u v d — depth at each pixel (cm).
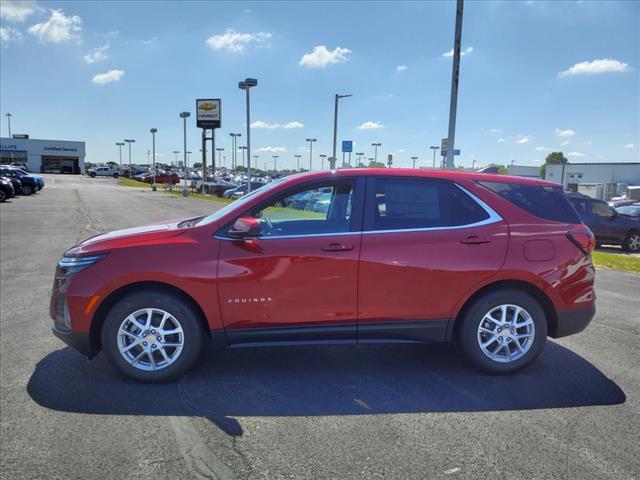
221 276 385
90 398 369
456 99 1330
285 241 392
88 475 274
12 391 380
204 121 4706
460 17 1284
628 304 686
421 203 411
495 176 429
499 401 370
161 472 277
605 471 280
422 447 304
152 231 408
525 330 417
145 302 387
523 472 279
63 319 391
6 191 2777
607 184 4253
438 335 408
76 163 8875
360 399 372
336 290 392
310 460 290
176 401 366
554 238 413
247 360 451
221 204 2973
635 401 371
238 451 299
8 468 279
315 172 416
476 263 401
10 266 920
